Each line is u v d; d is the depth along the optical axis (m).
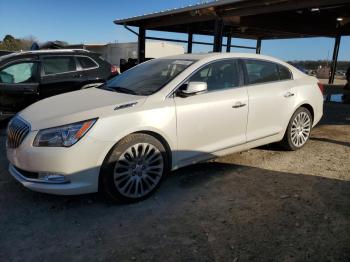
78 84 7.72
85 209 3.67
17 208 3.69
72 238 3.14
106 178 3.60
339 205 3.75
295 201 3.86
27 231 3.25
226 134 4.54
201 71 4.37
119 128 3.59
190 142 4.19
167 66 4.64
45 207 3.71
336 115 9.30
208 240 3.10
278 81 5.31
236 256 2.88
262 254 2.90
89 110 3.64
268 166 4.96
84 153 3.44
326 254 2.88
